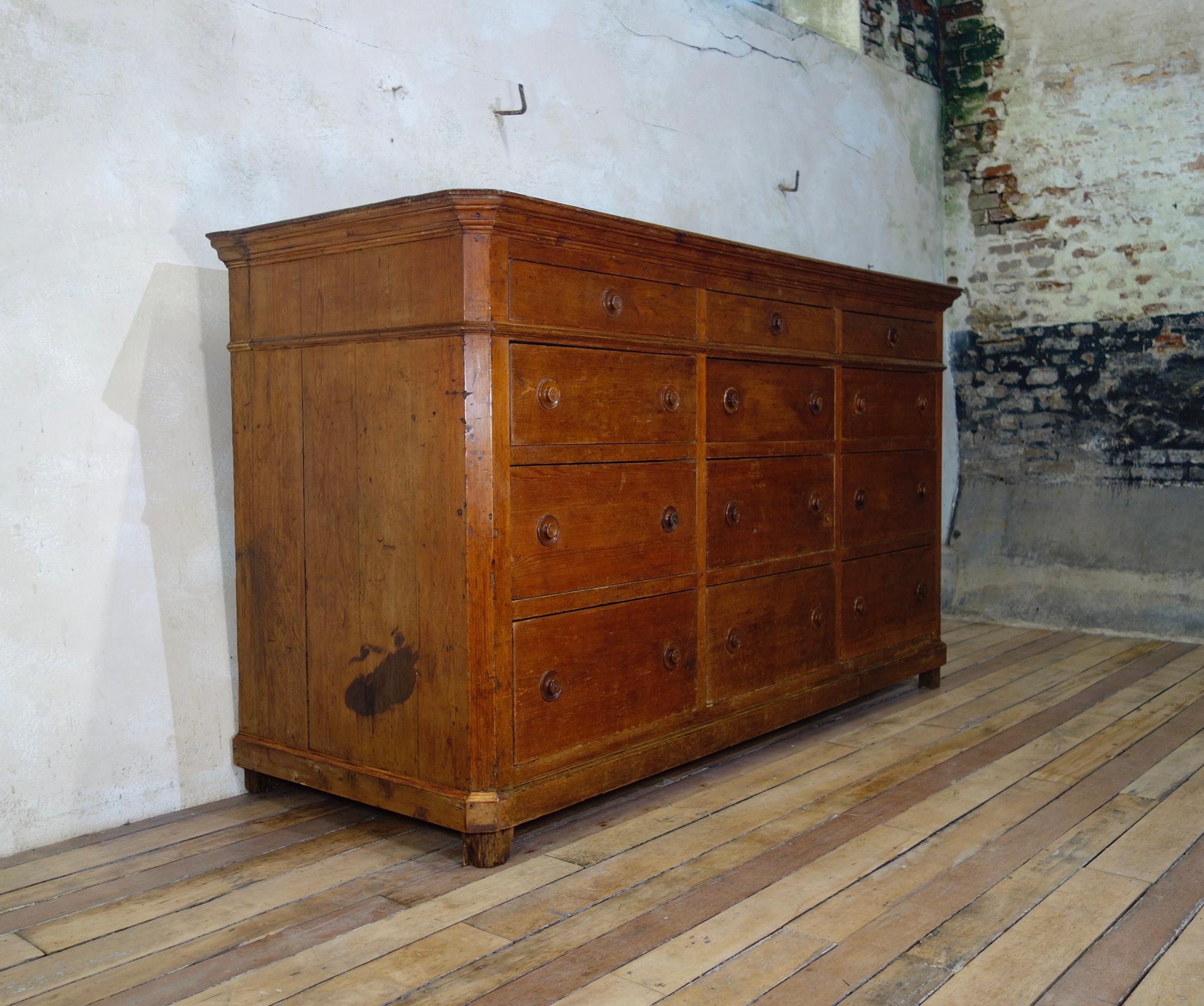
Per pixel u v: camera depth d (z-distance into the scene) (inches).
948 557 211.0
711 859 94.1
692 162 166.6
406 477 95.0
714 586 116.7
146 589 105.9
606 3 151.9
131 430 104.3
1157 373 192.4
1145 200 193.6
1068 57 201.8
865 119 201.2
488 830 92.0
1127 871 90.7
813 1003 70.1
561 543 98.3
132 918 83.7
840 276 132.0
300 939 80.0
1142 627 186.2
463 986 72.8
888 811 105.8
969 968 74.5
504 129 138.5
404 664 96.7
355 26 121.4
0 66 94.0
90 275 100.7
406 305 94.1
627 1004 70.2
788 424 127.0
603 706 103.7
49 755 99.1
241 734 112.3
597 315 100.9
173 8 105.6
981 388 213.3
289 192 116.0
